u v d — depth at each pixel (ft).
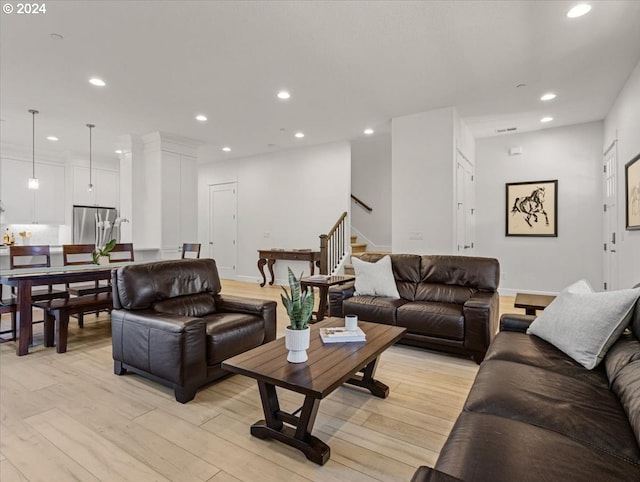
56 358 10.19
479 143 19.88
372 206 25.13
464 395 7.95
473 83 12.51
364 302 11.64
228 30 9.26
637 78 11.11
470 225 18.88
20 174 21.81
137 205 19.60
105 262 14.21
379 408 7.38
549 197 18.22
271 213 24.34
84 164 23.77
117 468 5.46
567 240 17.87
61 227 24.30
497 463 3.43
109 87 12.85
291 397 7.86
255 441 6.21
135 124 17.43
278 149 23.29
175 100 14.15
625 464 3.49
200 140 20.66
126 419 6.89
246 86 12.80
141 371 8.41
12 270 11.39
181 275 10.17
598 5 8.23
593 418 4.30
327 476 5.32
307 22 8.93
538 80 12.27
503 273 19.36
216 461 5.65
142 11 8.43
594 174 17.21
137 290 9.03
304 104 14.65
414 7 8.35
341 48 10.18
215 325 8.54
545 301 10.34
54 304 10.96
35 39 9.62
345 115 16.06
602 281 17.15
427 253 15.65
